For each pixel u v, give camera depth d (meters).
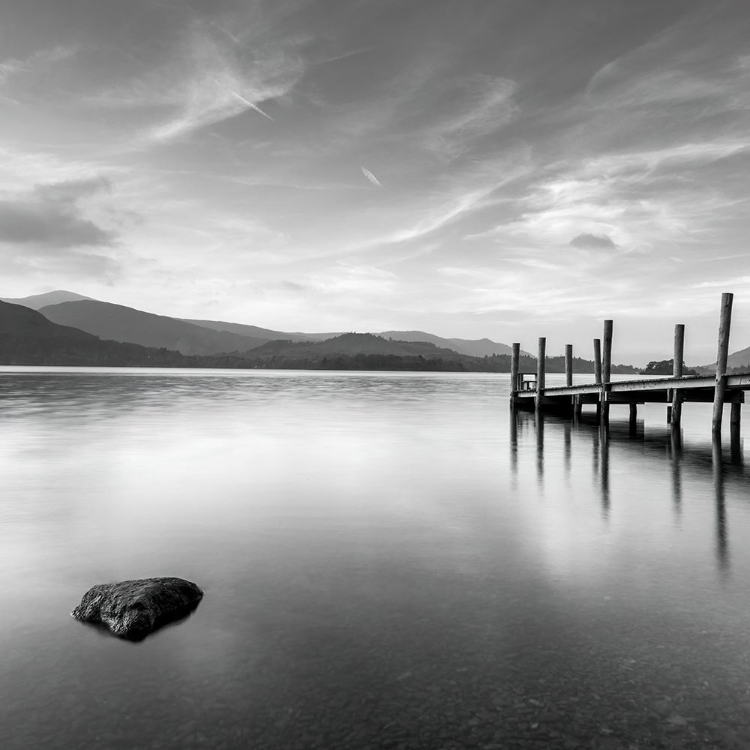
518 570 8.91
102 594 7.25
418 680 5.77
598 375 35.84
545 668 5.99
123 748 4.80
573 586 8.23
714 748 4.80
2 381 91.19
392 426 31.31
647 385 27.39
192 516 12.14
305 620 7.09
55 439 24.42
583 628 6.89
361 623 7.01
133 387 75.31
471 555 9.64
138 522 11.65
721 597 7.84
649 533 11.00
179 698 5.46
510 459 20.14
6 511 12.51
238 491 14.65
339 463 19.05
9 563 9.20
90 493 14.34
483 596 7.85
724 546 10.17
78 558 9.45
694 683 5.71
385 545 10.18
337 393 69.12
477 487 15.32
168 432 27.25
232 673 5.88
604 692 5.57
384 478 16.52
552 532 11.05
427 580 8.47
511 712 5.26
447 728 5.05
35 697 5.47
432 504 13.34
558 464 19.08
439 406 48.31
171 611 7.18
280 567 9.02
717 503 13.52
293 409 43.12
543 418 36.31
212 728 5.05
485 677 5.82
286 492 14.57
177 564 9.16
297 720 5.15
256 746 4.83
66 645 6.43
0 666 6.00
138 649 6.34
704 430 29.92
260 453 21.09
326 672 5.91
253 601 7.67
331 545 10.17
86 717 5.19
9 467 17.89
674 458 20.45
